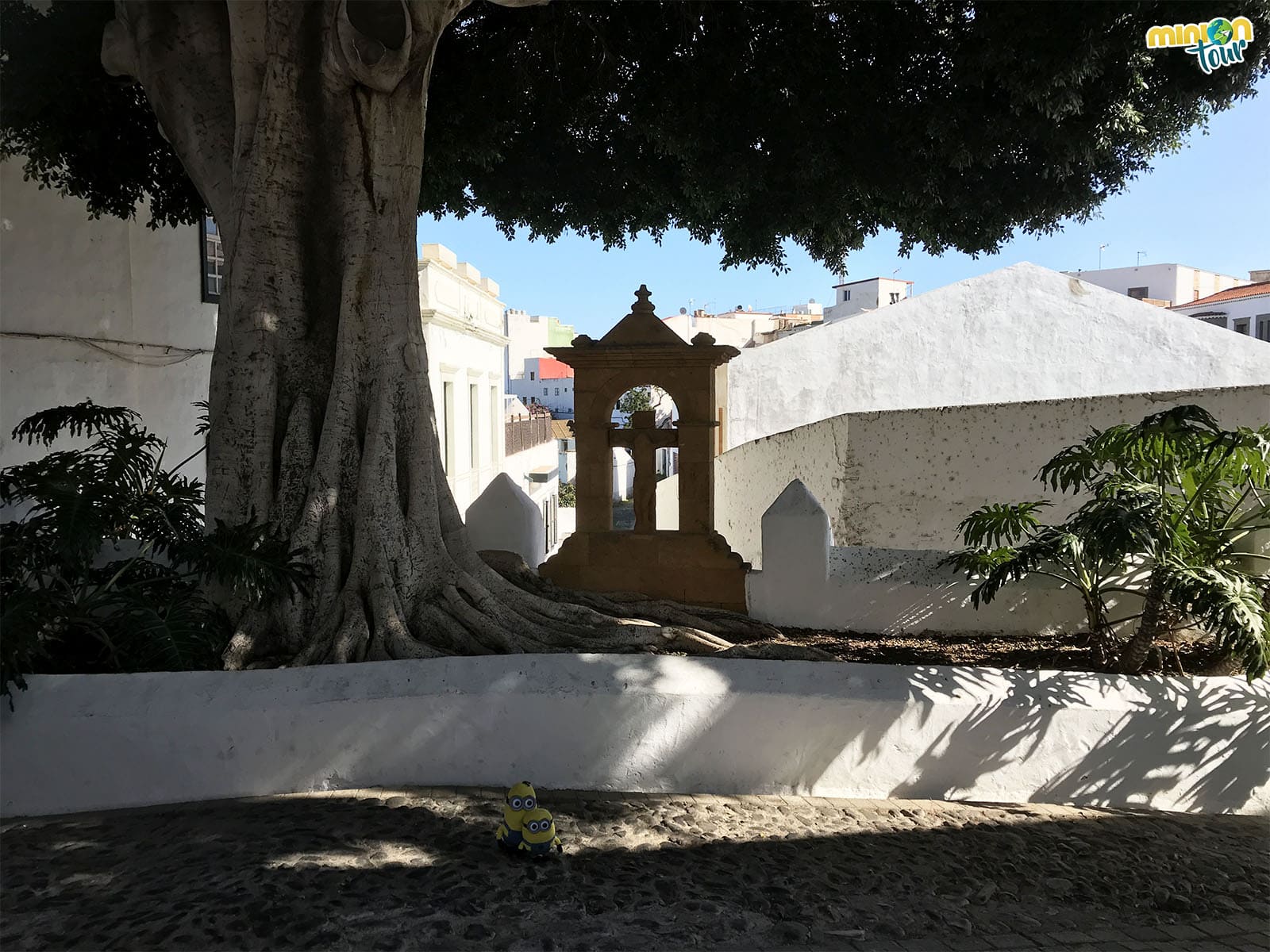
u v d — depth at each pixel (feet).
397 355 18.94
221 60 19.48
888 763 14.79
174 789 13.82
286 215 18.40
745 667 15.53
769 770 14.73
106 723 13.64
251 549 16.49
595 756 14.62
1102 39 20.83
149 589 17.74
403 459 18.93
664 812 13.69
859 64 25.55
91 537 15.35
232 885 10.69
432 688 14.55
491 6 26.05
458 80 26.76
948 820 13.82
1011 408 27.55
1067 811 14.44
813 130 26.07
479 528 26.86
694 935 10.07
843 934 10.30
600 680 14.84
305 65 18.13
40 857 11.64
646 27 25.48
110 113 25.58
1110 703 14.88
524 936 9.86
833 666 15.62
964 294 50.24
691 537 23.86
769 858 12.16
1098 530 15.43
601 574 24.27
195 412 40.34
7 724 13.55
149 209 36.52
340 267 18.97
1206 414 16.07
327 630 17.06
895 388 52.01
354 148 18.44
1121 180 27.53
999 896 11.46
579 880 11.23
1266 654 14.32
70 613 15.61
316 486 17.94
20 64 23.08
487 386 70.64
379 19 17.06
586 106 27.81
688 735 14.62
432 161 28.14
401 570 18.03
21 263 30.55
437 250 54.60
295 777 14.11
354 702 14.21
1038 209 27.45
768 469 40.63
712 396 23.95
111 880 10.91
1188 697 14.97
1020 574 16.72
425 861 11.53
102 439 18.17
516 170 30.01
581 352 23.95
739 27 24.75
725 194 27.37
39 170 27.30
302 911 10.13
